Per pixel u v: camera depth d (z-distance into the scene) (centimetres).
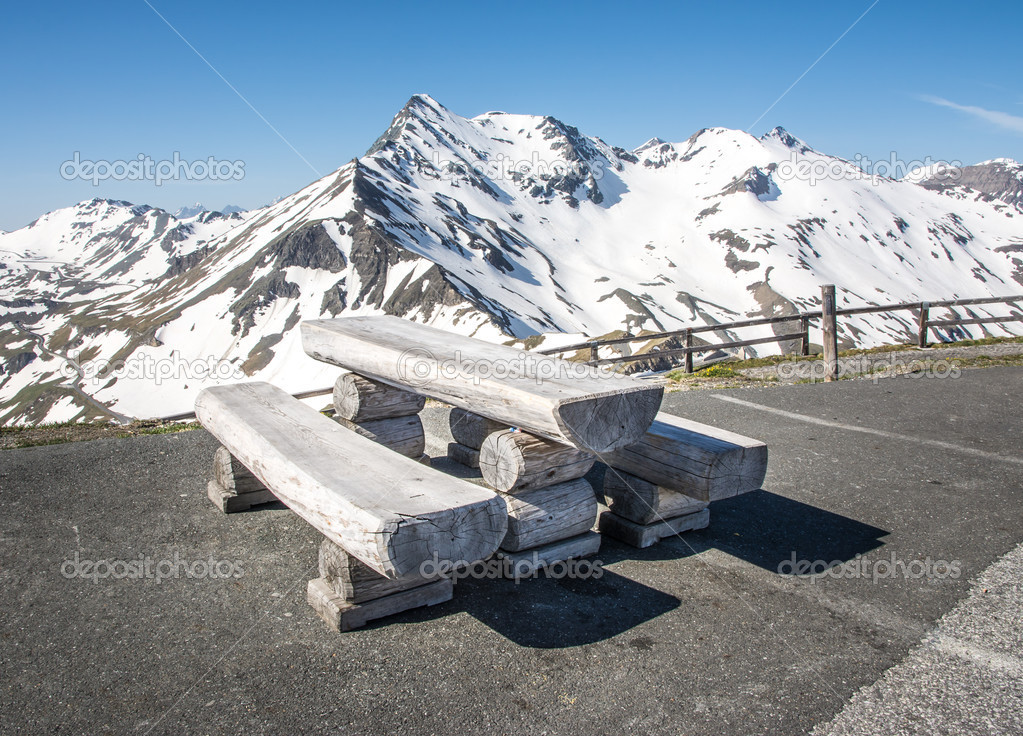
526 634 321
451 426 572
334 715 262
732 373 1170
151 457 587
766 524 457
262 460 363
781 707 271
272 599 350
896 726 260
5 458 580
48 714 262
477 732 254
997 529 447
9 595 352
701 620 336
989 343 1392
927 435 675
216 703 269
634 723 261
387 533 259
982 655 307
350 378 512
